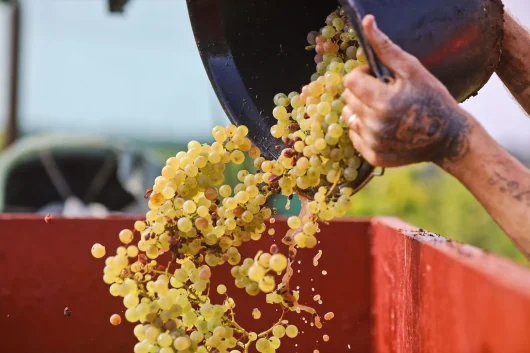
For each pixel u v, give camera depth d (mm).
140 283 1312
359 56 1295
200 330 1324
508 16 1486
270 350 1357
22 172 4184
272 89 1462
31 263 1674
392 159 1198
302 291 1712
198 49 1461
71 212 3725
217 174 1352
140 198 4145
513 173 1187
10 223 1674
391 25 1269
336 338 1707
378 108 1177
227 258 1324
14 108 6848
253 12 1467
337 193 1291
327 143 1270
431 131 1181
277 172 1321
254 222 1354
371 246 1725
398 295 1484
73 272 1679
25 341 1666
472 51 1311
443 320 1194
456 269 1151
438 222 4953
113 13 2268
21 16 6945
